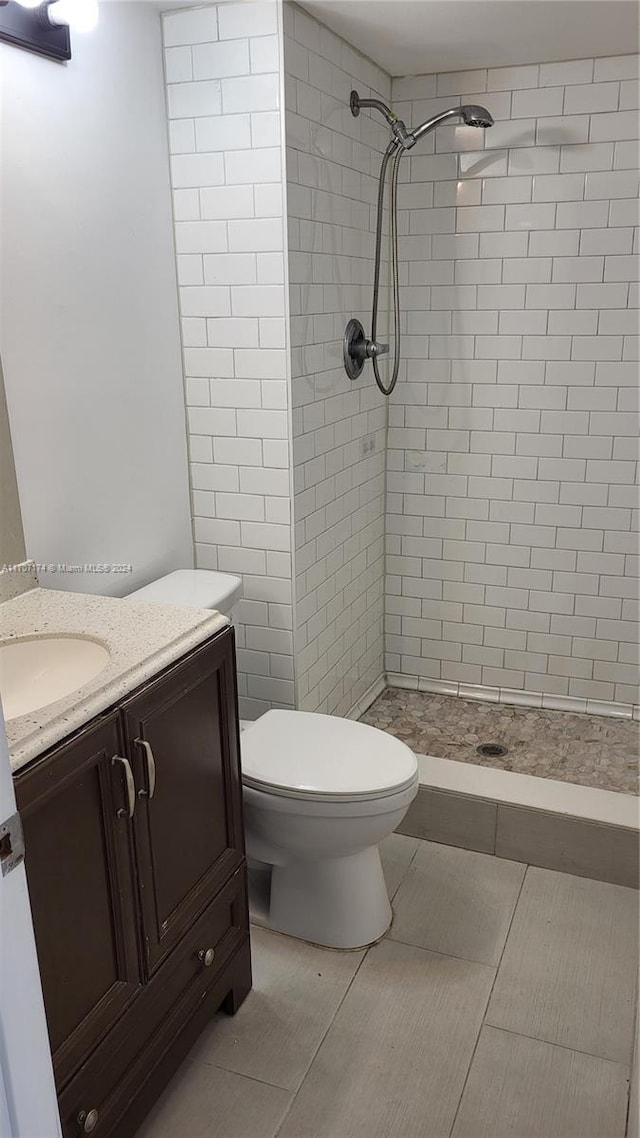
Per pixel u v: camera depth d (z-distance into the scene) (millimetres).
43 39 1712
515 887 2229
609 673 3027
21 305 1755
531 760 2729
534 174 2672
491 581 3092
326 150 2342
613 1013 1823
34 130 1744
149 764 1384
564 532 2947
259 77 2074
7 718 1335
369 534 3018
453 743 2855
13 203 1706
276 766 1899
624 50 2467
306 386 2367
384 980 1923
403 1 2074
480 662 3195
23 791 1145
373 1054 1731
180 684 1488
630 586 2918
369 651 3156
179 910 1571
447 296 2869
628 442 2791
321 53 2248
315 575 2576
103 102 1949
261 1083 1669
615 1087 1650
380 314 2889
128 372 2137
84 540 2025
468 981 1918
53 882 1236
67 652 1551
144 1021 1491
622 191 2598
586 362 2770
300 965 1974
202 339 2334
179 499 2436
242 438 2371
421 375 2977
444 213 2797
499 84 2643
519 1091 1644
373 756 1941
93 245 1962
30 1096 782
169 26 2137
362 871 2004
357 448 2809
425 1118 1593
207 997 1692
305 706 2611
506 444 2936
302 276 2271
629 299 2672
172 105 2191
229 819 1728
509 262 2770
